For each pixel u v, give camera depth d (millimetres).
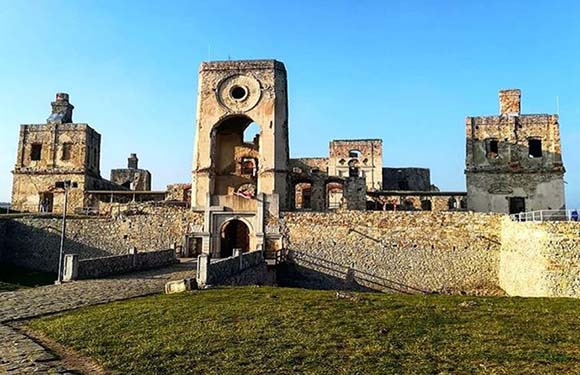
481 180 39906
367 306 14562
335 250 33625
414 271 32500
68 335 11773
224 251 37906
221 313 13586
